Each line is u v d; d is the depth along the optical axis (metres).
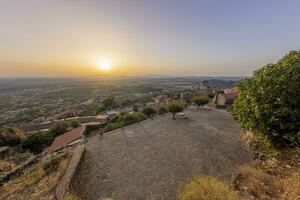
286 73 9.78
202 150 16.30
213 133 21.22
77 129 34.72
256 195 7.05
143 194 10.77
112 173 13.16
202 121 27.22
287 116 9.18
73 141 27.72
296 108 9.20
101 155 16.31
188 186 7.74
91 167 14.09
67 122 56.03
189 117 30.05
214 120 27.67
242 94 12.02
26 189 9.83
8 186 10.45
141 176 12.65
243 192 7.47
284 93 9.30
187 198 6.95
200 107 38.38
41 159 14.23
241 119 11.97
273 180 7.78
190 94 68.94
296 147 9.59
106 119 51.12
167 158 15.16
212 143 17.97
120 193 10.93
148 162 14.64
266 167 9.22
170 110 29.75
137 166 14.07
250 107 10.48
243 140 17.97
